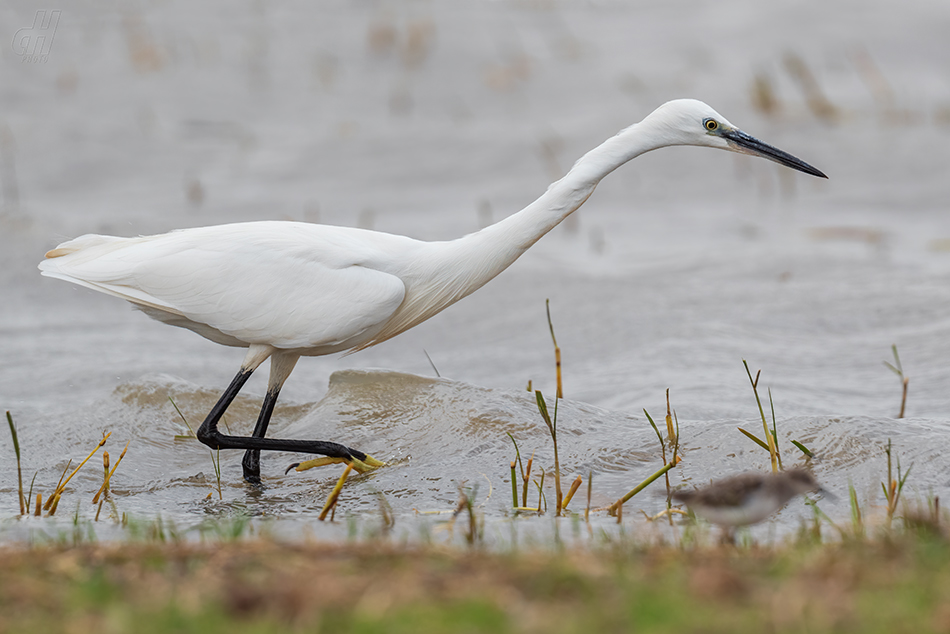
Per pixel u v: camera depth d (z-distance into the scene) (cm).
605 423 1043
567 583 496
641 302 1630
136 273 966
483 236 1046
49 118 2848
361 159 2653
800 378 1280
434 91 3133
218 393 1184
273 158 2666
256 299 970
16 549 630
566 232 2159
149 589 494
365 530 727
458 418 1034
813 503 791
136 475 1005
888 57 3225
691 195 2433
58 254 1005
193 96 3050
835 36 3369
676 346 1422
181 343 1557
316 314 975
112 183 2494
